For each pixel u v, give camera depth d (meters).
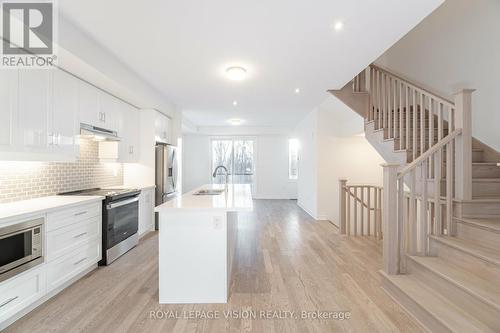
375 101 4.15
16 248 1.96
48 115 2.48
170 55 2.97
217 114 6.57
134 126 4.34
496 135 3.05
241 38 2.57
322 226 5.16
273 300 2.30
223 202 2.46
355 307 2.18
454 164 2.68
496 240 2.09
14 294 1.92
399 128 3.55
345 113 5.24
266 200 8.69
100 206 3.02
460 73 3.54
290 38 2.56
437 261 2.29
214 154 9.12
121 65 3.20
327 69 3.40
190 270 2.27
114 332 1.84
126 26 2.35
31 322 1.94
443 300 1.97
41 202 2.51
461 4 3.51
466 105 2.49
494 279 1.83
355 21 2.26
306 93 4.57
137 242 3.88
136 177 4.55
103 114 3.41
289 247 3.84
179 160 5.62
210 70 3.45
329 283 2.64
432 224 2.64
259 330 1.88
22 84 2.21
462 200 2.45
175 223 2.26
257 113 6.44
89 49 2.56
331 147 5.74
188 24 2.31
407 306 2.10
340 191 4.60
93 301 2.26
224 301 2.26
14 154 2.17
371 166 5.77
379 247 3.84
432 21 4.06
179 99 5.02
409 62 4.63
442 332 1.70
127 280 2.68
